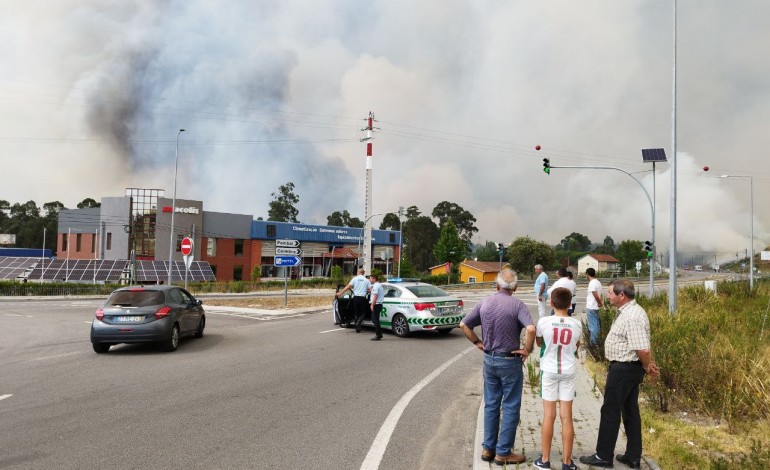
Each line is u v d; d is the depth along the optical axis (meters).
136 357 11.34
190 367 10.17
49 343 13.46
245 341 13.81
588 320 12.50
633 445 5.17
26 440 5.78
